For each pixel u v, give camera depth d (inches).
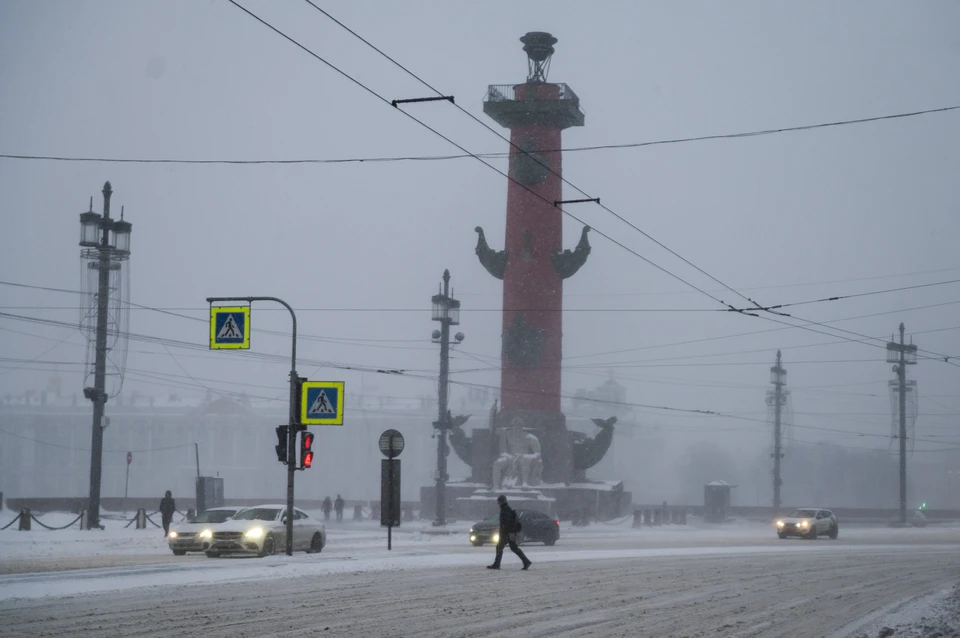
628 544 1690.5
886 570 1099.9
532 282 2696.9
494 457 2719.0
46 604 629.6
